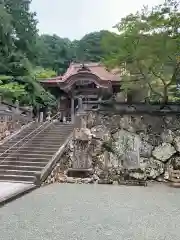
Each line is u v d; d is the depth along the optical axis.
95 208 8.30
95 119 16.59
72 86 26.77
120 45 15.29
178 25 14.86
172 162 15.19
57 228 6.20
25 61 28.27
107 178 14.76
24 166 13.22
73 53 47.91
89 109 17.03
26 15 32.72
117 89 25.88
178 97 21.02
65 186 12.44
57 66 46.12
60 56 47.78
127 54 15.35
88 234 5.84
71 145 15.39
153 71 15.94
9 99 24.84
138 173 15.09
